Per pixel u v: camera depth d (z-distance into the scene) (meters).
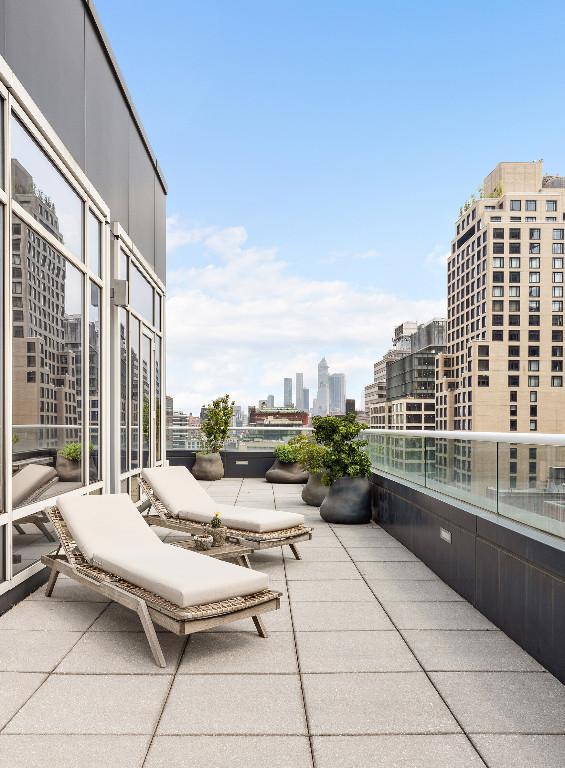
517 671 3.56
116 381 8.41
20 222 5.18
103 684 3.35
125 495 5.63
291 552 6.76
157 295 12.33
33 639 4.07
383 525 8.16
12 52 5.01
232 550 5.61
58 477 6.22
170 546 4.94
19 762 2.56
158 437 12.41
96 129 7.71
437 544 5.76
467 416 132.62
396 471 7.89
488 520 4.50
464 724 2.91
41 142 5.61
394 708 3.07
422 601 4.95
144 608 3.82
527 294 126.75
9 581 4.81
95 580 4.42
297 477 13.52
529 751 2.67
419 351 150.62
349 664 3.65
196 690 3.28
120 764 2.55
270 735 2.80
